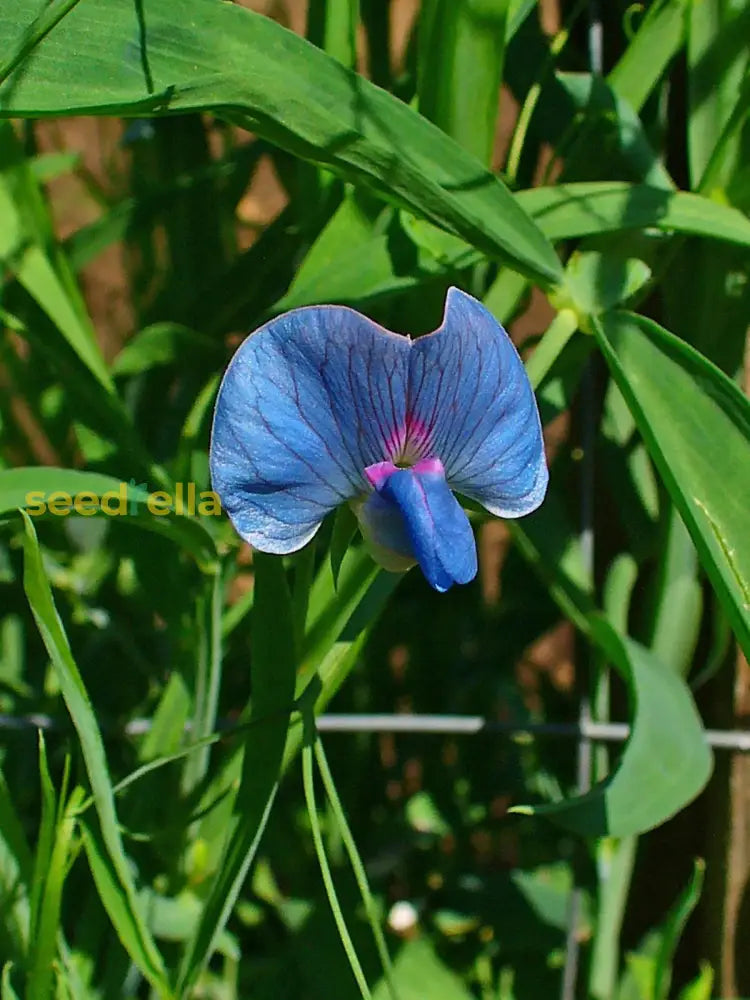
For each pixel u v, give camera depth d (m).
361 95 0.19
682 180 0.24
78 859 0.23
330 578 0.20
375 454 0.18
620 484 0.24
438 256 0.20
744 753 0.23
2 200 0.22
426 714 0.28
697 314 0.22
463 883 0.26
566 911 0.25
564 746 0.28
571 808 0.20
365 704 0.28
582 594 0.22
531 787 0.28
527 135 0.24
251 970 0.25
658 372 0.20
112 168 0.30
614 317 0.20
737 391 0.20
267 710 0.20
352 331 0.17
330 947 0.24
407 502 0.18
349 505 0.18
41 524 0.25
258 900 0.26
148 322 0.25
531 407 0.18
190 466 0.22
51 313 0.22
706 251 0.22
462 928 0.25
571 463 0.25
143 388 0.25
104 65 0.19
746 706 0.23
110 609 0.26
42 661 0.26
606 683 0.23
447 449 0.18
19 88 0.18
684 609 0.23
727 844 0.24
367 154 0.19
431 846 0.28
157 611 0.23
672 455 0.20
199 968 0.20
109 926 0.22
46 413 0.25
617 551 0.25
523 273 0.20
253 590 0.19
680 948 0.25
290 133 0.19
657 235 0.21
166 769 0.23
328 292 0.20
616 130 0.22
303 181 0.23
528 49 0.24
